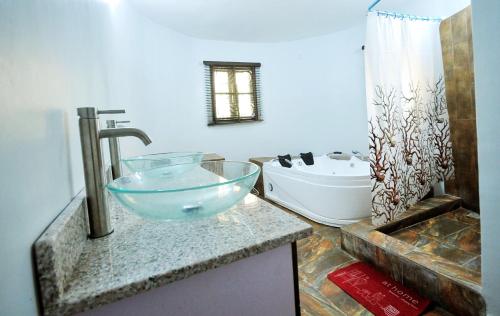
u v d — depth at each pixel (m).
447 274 1.43
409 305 1.48
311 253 2.08
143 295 0.54
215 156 3.36
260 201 0.92
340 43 3.62
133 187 0.92
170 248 0.62
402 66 2.30
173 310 0.57
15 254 0.40
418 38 2.40
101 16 1.47
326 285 1.69
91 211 0.67
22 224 0.43
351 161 3.27
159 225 0.75
